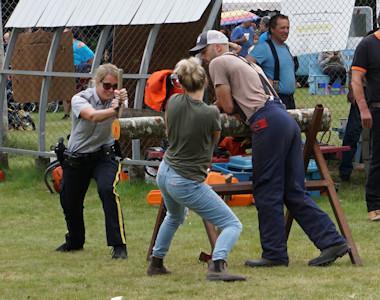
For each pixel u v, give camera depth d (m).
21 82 42.00
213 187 20.81
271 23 32.53
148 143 41.44
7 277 21.02
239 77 20.73
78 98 22.77
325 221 20.78
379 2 52.81
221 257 18.97
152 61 41.78
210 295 17.67
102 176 23.16
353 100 35.84
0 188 37.97
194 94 18.48
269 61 32.31
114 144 23.58
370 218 28.47
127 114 21.19
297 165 20.95
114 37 40.78
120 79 22.00
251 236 26.53
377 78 27.20
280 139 20.45
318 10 41.44
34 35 41.56
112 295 18.33
